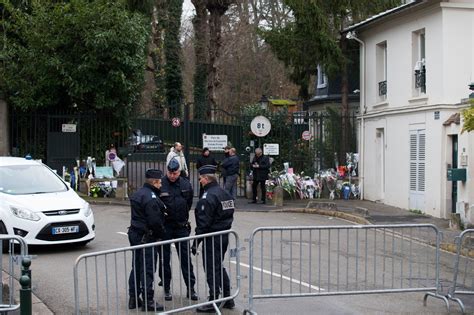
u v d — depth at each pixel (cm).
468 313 898
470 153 1769
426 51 2044
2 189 1270
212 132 2541
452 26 1955
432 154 1984
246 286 1008
